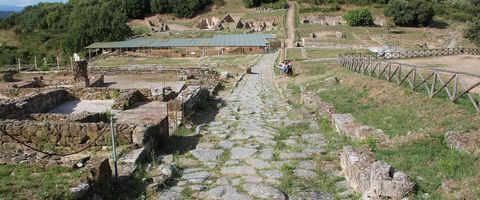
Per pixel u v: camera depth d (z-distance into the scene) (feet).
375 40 220.64
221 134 39.93
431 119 35.68
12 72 118.32
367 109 46.06
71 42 262.06
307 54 162.30
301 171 28.04
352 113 45.57
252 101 66.08
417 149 28.71
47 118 41.01
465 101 38.70
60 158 27.86
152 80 101.60
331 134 38.34
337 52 165.48
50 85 87.56
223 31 268.82
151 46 193.26
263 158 31.32
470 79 61.72
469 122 32.35
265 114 52.85
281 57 159.02
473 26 162.50
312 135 38.73
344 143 34.40
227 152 33.30
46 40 324.19
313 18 294.05
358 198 22.71
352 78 67.15
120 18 274.98
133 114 50.49
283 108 57.88
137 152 30.45
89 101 62.39
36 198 20.75
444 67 88.74
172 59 172.76
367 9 283.18
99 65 158.40
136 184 25.41
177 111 45.88
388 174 21.27
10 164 26.86
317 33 240.94
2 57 277.85
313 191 24.38
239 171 28.37
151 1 357.20
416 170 24.85
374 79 59.36
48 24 371.35
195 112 53.21
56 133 32.48
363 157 25.23
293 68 118.62
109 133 31.86
